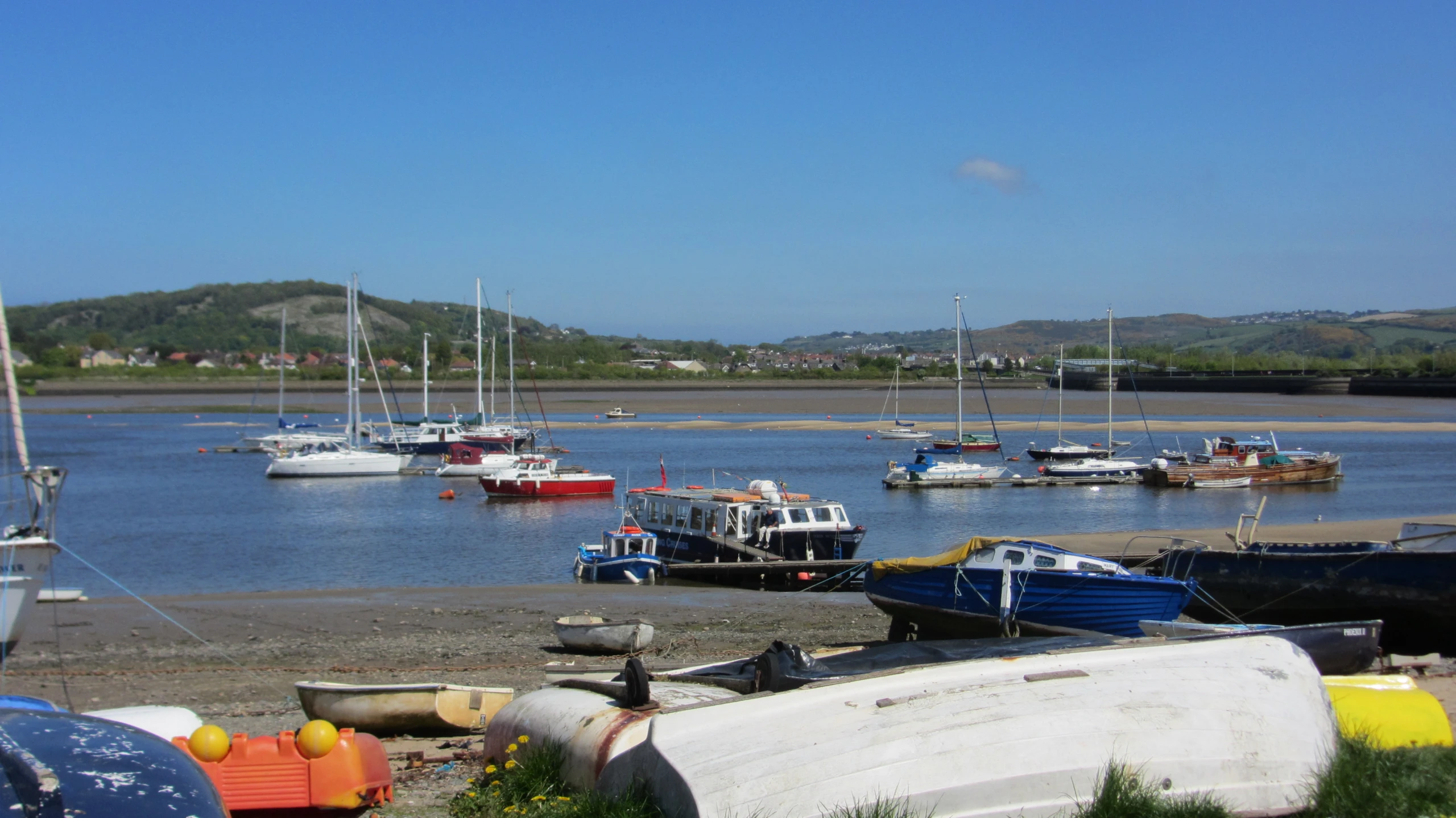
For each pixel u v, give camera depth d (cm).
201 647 2292
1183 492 6506
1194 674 903
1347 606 2100
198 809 613
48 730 664
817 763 761
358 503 6056
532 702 1066
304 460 7375
